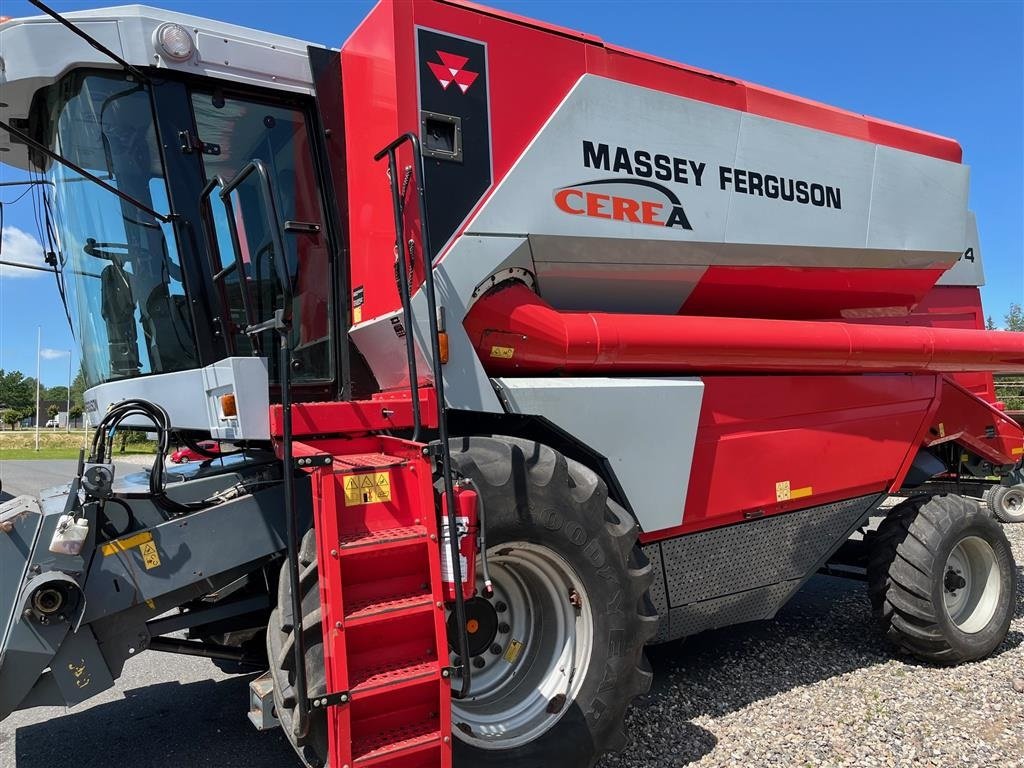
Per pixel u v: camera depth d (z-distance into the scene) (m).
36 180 3.56
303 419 2.67
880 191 4.61
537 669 3.06
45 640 2.53
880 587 4.43
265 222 3.22
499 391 3.13
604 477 3.41
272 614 2.68
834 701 3.83
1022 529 8.39
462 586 2.47
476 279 3.13
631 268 3.68
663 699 3.84
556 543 2.92
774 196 4.12
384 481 2.47
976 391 6.12
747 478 3.90
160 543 2.71
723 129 3.95
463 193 3.13
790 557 4.20
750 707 3.75
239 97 3.21
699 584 3.83
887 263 4.67
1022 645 4.76
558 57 3.45
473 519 2.53
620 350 3.48
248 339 3.16
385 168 3.03
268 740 3.58
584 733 2.93
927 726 3.54
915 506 4.56
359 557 2.37
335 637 2.26
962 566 4.63
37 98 3.22
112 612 2.63
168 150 3.01
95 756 3.43
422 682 2.38
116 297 3.19
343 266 3.37
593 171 3.49
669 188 3.72
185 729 3.72
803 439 4.14
